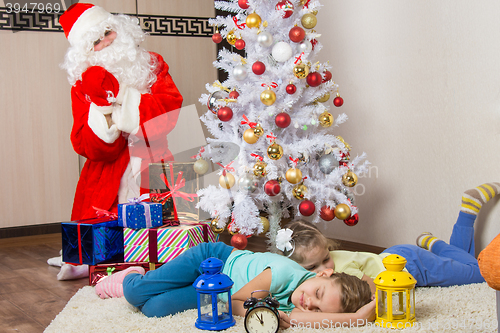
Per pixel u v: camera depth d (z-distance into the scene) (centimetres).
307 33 195
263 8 197
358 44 251
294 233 148
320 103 202
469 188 195
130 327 128
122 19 239
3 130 317
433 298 143
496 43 182
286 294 133
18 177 321
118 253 195
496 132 183
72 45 229
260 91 192
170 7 351
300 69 180
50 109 327
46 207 328
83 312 145
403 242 228
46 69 325
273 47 190
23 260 238
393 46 230
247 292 131
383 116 237
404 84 225
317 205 196
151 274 141
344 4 258
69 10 230
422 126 216
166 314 139
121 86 218
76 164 335
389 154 235
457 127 200
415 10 217
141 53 239
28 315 148
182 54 356
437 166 209
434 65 209
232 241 192
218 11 366
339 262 156
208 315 129
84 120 211
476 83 190
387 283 118
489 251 91
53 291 178
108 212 204
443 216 206
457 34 198
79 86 214
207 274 126
